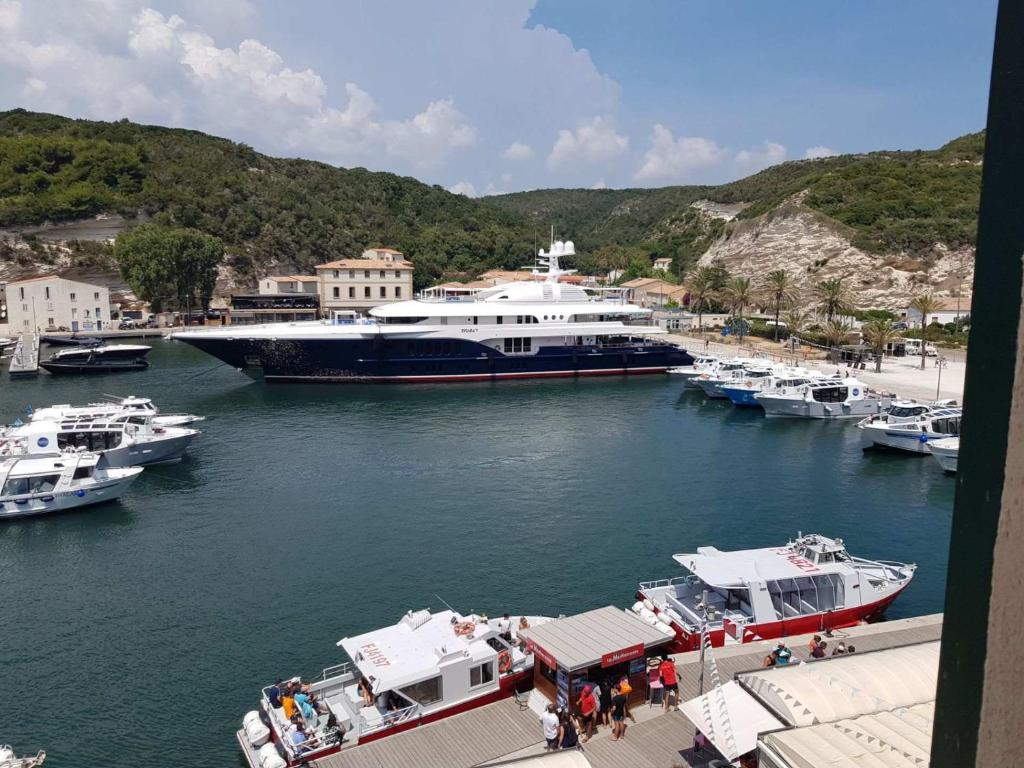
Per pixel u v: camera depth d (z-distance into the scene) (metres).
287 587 32.00
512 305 89.19
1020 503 3.51
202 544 36.97
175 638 27.86
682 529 38.56
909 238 149.75
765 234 169.38
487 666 22.47
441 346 85.44
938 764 4.04
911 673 17.27
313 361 83.38
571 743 19.53
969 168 175.38
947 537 37.88
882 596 28.08
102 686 24.77
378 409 70.81
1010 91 3.35
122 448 49.34
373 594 31.23
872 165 180.00
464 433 60.78
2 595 31.55
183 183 175.62
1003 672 3.70
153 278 135.62
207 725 22.72
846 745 13.20
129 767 20.91
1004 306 3.43
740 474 48.81
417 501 43.16
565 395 78.88
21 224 149.25
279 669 25.75
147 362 105.31
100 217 156.12
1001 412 3.49
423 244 188.12
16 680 25.17
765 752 13.47
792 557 28.62
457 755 19.81
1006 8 3.34
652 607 27.36
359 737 20.45
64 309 130.38
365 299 139.50
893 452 54.75
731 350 108.75
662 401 75.62
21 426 53.56
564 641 21.92
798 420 66.56
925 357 97.69
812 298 143.62
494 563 34.22
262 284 149.50
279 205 180.88
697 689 22.31
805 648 24.88
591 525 39.09
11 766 18.81
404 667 21.77
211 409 71.00
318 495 44.47
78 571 33.94
